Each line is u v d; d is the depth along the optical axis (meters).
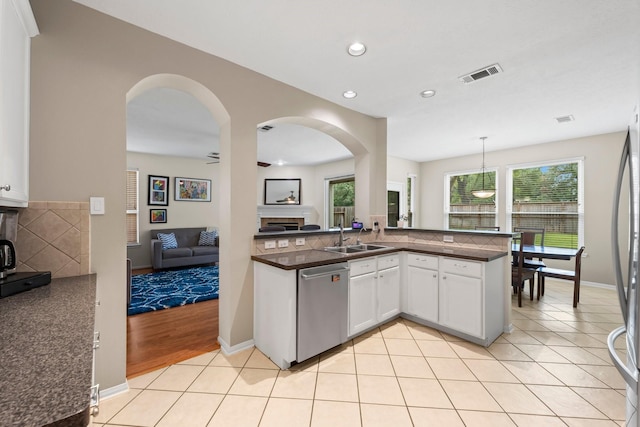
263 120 2.59
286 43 2.12
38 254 1.59
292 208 7.43
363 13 1.80
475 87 2.83
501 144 5.20
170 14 1.81
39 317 1.02
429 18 1.83
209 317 3.26
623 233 4.34
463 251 2.83
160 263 5.46
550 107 3.36
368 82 2.73
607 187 4.46
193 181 6.60
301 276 2.15
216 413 1.68
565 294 4.14
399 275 3.10
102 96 1.79
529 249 4.03
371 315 2.76
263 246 2.60
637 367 0.96
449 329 2.76
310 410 1.71
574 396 1.84
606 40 2.05
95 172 1.77
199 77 2.20
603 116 3.68
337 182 7.05
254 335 2.53
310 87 2.83
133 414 1.67
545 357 2.33
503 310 2.79
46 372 0.65
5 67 1.16
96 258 1.77
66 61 1.68
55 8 1.65
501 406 1.75
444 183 6.55
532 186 5.27
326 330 2.32
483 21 1.86
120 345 1.86
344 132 3.37
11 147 1.26
